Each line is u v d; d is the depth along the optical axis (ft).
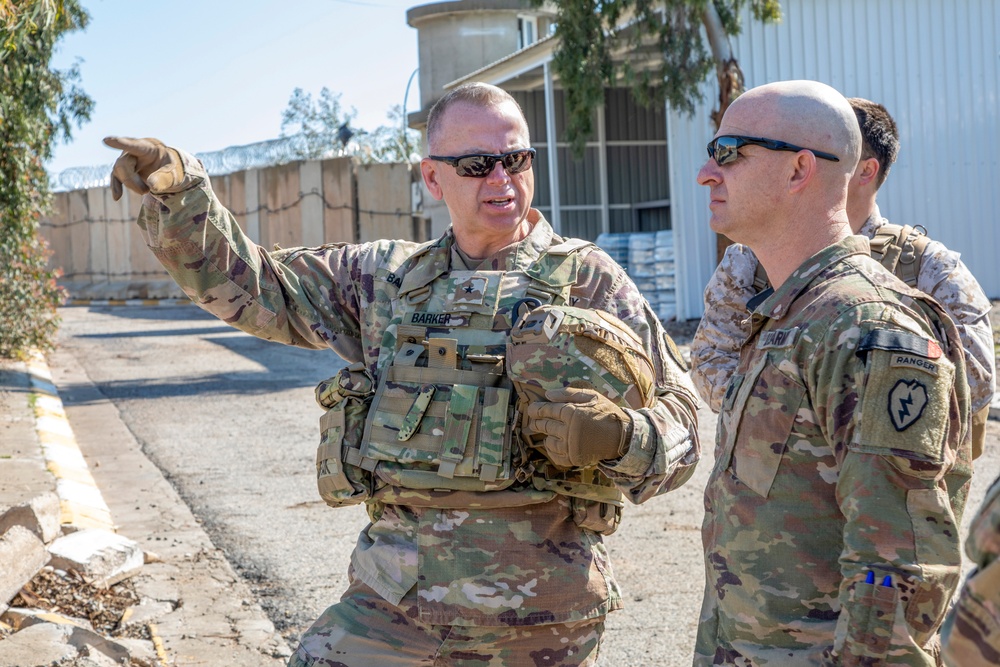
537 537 7.84
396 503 8.05
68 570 15.76
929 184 55.77
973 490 20.15
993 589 4.33
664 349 8.34
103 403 37.29
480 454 7.73
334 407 8.45
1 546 14.64
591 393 7.37
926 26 55.42
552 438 7.36
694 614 14.78
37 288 48.62
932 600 5.83
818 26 54.75
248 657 13.69
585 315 7.74
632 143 76.64
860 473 5.98
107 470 25.93
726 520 6.82
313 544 18.88
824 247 6.95
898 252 9.75
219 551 18.53
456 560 7.78
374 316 8.68
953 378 6.34
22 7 21.99
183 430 31.40
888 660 5.74
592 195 76.59
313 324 8.91
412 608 7.84
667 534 18.79
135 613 15.16
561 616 7.78
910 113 55.57
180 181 8.30
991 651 4.31
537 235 8.72
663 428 7.52
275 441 29.14
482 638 7.76
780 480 6.55
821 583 6.43
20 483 21.65
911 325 6.19
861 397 6.07
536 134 75.20
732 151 7.03
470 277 8.43
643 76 52.44
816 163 6.89
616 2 48.62
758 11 48.19
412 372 8.16
